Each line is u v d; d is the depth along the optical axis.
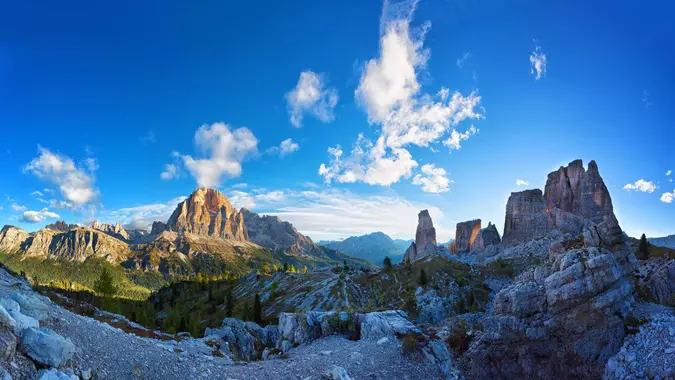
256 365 32.38
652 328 48.38
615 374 45.84
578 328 51.81
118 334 29.06
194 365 26.72
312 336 51.69
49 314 25.02
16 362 16.39
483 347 55.75
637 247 115.12
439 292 145.25
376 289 159.62
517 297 58.75
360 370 35.59
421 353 42.81
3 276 46.00
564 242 69.19
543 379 51.41
